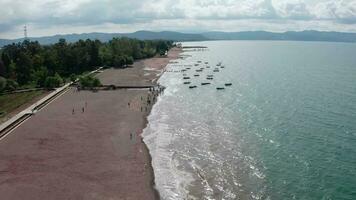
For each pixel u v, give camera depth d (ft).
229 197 208.85
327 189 213.66
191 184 226.17
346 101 435.12
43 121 357.00
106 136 313.94
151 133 325.01
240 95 489.67
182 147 289.33
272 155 267.18
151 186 223.51
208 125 347.56
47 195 211.20
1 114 398.83
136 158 266.16
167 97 486.79
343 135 306.55
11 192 214.28
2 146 286.46
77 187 221.25
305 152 270.46
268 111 393.91
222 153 274.36
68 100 457.68
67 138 306.55
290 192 212.02
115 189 219.41
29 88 554.05
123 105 430.61
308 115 372.99
